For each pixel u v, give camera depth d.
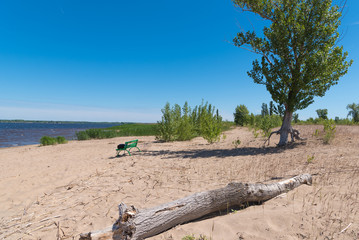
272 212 3.47
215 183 5.77
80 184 6.44
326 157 8.02
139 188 5.73
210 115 17.50
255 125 26.09
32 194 5.77
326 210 3.48
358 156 7.73
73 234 3.51
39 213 4.48
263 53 12.11
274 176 6.03
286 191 4.49
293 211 3.47
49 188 6.24
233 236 2.93
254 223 3.18
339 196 4.07
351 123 21.89
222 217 3.63
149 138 22.84
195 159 9.62
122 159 10.52
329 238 2.73
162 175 6.97
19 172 8.53
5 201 5.35
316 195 4.20
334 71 11.07
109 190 5.70
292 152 9.99
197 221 3.57
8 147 19.64
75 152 13.87
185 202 3.39
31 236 3.53
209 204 3.55
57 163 10.18
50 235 3.53
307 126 20.83
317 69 10.76
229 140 17.19
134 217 2.91
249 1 11.59
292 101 11.60
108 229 2.78
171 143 16.91
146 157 10.74
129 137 25.38
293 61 11.68
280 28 11.34
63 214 4.33
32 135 37.06
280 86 11.78
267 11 11.77
